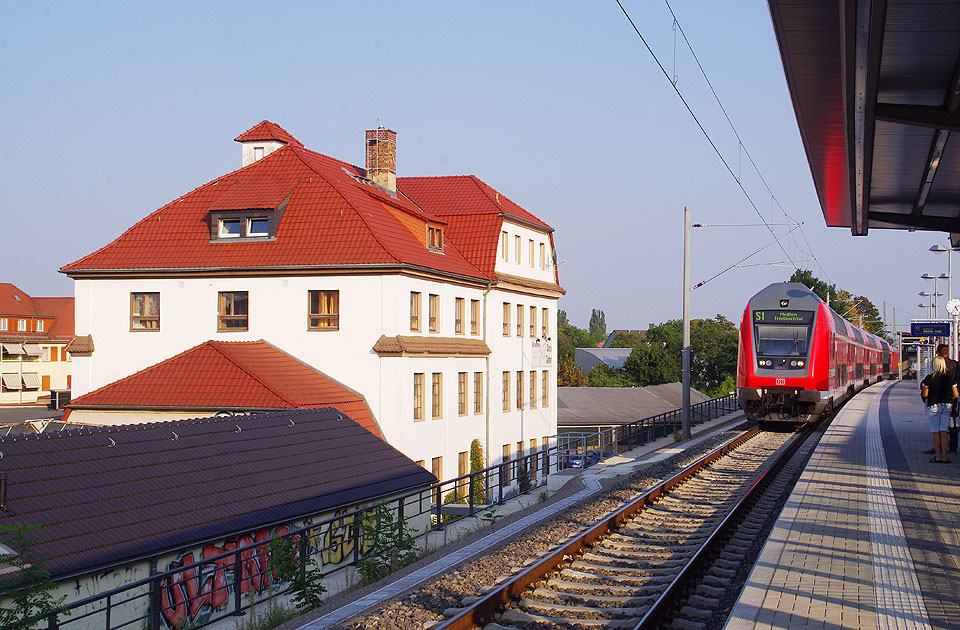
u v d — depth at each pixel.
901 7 11.92
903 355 92.44
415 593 10.62
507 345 41.84
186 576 14.41
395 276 31.47
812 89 15.16
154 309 33.84
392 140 41.12
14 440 14.62
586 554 12.03
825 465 19.16
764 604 8.75
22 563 10.73
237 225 33.69
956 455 20.48
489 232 40.62
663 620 8.84
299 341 32.19
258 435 19.53
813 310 29.75
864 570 10.09
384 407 31.30
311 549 15.15
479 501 25.55
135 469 15.67
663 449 28.61
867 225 24.20
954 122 13.43
